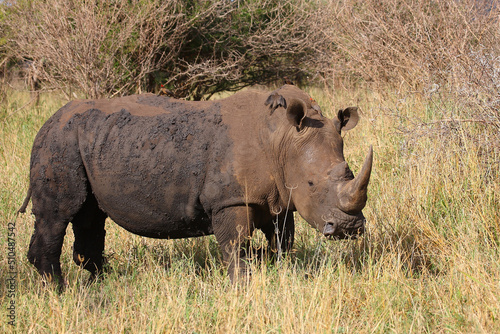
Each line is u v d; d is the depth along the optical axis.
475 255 18.89
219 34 48.62
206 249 23.58
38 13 44.34
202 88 51.84
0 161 36.84
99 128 20.12
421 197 23.33
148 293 18.56
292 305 16.33
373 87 37.56
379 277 18.91
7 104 51.44
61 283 20.41
